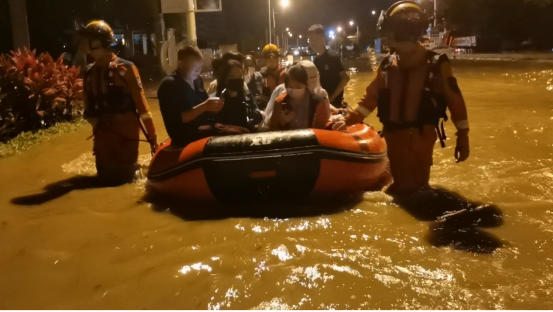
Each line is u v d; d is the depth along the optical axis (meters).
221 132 5.14
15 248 4.00
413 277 3.26
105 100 5.72
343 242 3.83
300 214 4.50
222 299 3.08
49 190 5.62
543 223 4.07
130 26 31.19
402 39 4.59
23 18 15.80
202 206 4.84
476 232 3.94
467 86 15.05
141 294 3.20
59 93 10.05
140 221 4.51
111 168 5.95
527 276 3.22
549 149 6.48
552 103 10.78
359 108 5.03
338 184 4.79
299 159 4.57
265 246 3.80
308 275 3.32
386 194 4.93
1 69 9.30
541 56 29.86
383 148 5.30
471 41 40.62
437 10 47.91
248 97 5.64
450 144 6.98
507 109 10.13
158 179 4.97
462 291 3.06
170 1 13.26
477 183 5.14
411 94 4.69
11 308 3.11
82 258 3.77
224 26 44.94
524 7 39.59
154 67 24.67
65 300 3.18
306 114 5.27
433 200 4.68
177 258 3.67
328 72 6.98
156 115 11.42
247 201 4.77
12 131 8.83
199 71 5.28
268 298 3.07
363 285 3.17
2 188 5.77
